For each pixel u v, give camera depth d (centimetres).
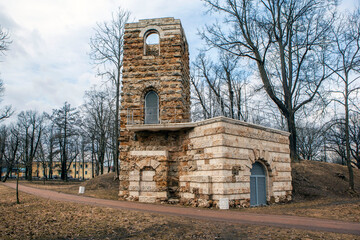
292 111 2977
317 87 2838
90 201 1902
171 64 2206
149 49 2417
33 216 1300
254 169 2003
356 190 2756
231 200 1722
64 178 5844
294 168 2947
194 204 1814
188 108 2414
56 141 6138
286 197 2178
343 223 1217
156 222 1198
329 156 6831
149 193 1978
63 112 5938
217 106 2973
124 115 2177
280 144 2216
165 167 1995
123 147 2130
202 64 3969
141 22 2317
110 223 1173
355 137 4534
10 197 2069
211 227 1113
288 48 3025
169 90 2162
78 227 1101
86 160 8188
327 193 2562
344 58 2727
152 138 2108
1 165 4544
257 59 3020
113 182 3167
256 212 1555
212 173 1767
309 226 1141
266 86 2980
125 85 2225
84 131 5372
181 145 2050
